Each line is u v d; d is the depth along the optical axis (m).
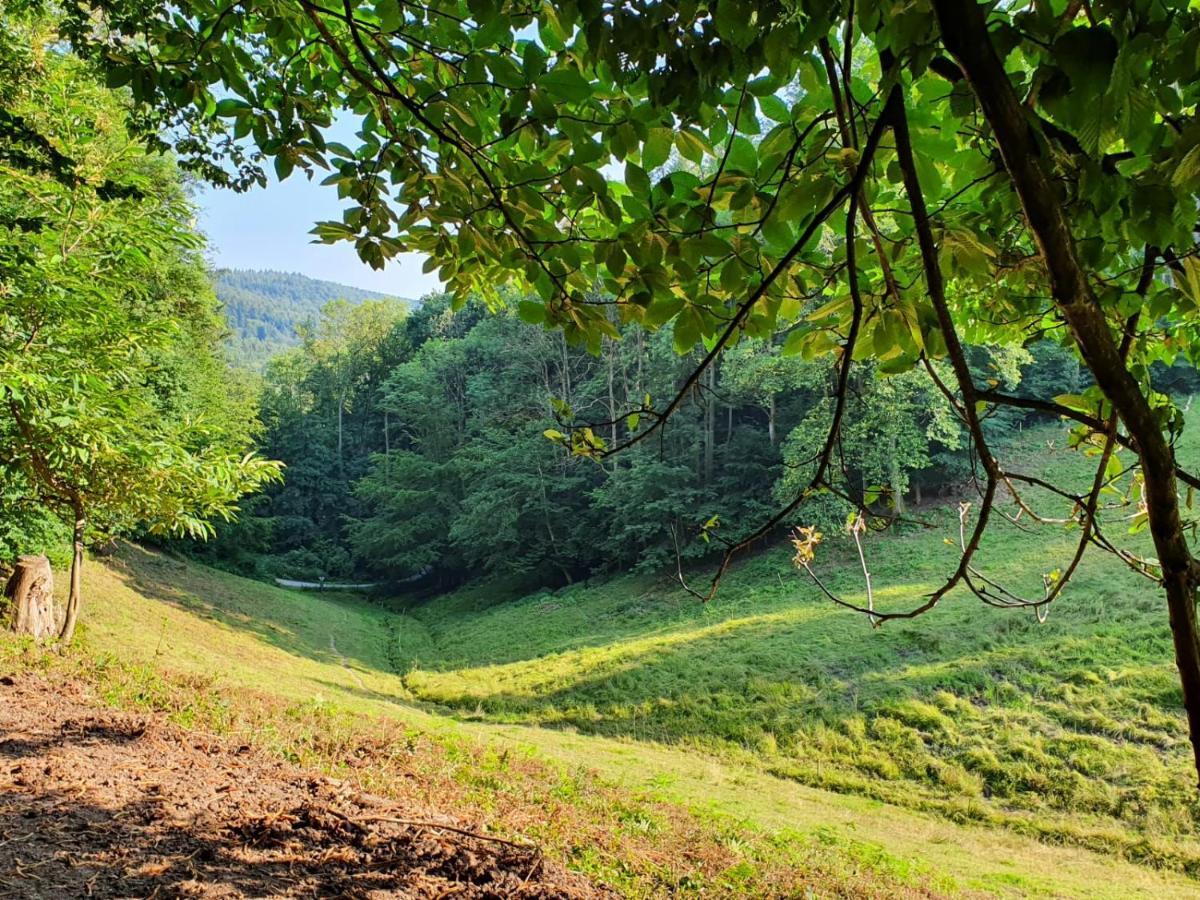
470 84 1.46
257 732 5.64
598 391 32.84
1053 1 1.07
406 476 41.06
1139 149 0.93
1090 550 17.30
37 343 6.29
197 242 7.26
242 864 3.00
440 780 5.73
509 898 3.37
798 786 11.02
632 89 1.48
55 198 6.48
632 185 1.42
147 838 3.07
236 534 34.53
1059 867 8.36
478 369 44.19
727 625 18.95
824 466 1.33
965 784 10.84
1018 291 1.99
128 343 7.00
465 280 2.03
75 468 6.89
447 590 38.81
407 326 59.31
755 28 1.21
